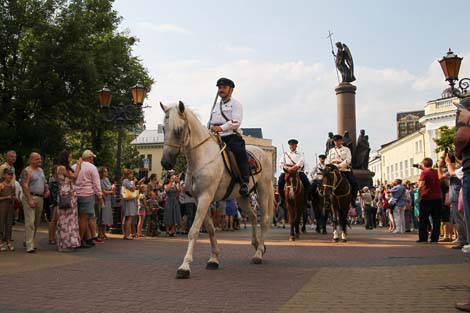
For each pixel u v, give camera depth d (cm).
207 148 750
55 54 2672
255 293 572
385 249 1116
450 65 1477
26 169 1039
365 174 3034
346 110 3084
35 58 2656
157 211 1677
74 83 2731
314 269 769
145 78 3762
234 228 2258
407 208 1958
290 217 1426
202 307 500
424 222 1351
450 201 1162
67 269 773
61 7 2853
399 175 7488
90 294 569
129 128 3619
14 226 1831
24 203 1024
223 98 829
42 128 2694
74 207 1077
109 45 3244
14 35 2725
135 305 510
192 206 1770
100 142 3688
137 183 1602
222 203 2075
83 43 2902
